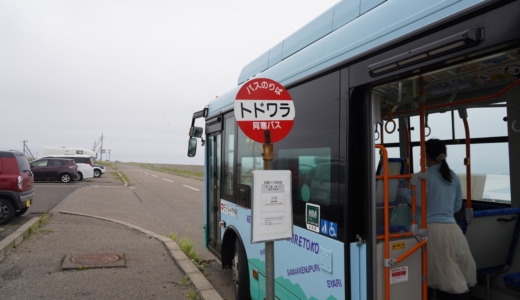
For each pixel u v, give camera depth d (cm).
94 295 504
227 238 552
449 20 201
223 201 570
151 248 763
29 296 494
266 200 286
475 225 369
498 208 399
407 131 399
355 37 272
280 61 424
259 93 300
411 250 274
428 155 341
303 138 335
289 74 365
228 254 555
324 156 299
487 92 342
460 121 406
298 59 352
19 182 1031
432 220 326
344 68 279
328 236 289
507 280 326
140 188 2364
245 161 476
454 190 331
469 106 374
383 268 263
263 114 301
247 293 478
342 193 272
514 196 384
